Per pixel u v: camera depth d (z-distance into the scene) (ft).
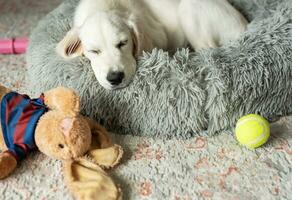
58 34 3.25
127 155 2.65
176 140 2.77
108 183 2.35
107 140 2.65
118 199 2.30
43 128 2.47
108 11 2.90
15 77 3.55
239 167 2.51
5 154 2.51
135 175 2.49
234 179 2.43
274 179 2.41
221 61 2.75
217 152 2.64
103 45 2.67
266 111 2.88
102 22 2.70
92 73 2.80
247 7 3.62
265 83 2.75
